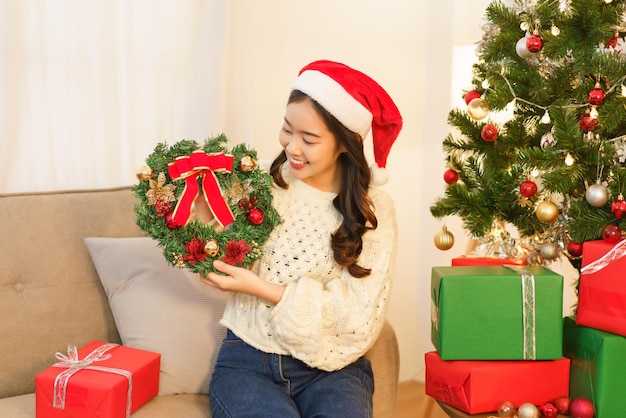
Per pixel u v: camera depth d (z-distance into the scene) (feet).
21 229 5.32
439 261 8.49
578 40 4.36
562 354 4.71
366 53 7.94
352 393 4.44
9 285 5.18
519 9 4.81
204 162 4.33
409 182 8.38
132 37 6.63
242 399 4.33
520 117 5.01
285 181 4.99
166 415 4.58
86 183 6.63
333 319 4.53
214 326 5.14
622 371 4.25
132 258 5.31
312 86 4.40
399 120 4.66
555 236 4.83
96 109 6.56
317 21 7.68
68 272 5.38
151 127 6.85
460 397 4.46
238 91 7.16
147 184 4.30
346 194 4.76
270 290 4.48
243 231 4.43
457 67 6.84
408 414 7.58
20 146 6.28
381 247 4.83
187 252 4.32
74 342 5.29
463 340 4.45
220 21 6.89
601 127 4.31
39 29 6.21
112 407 4.25
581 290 4.41
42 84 6.30
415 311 8.71
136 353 4.81
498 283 4.41
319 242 4.80
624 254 4.19
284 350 4.61
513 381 4.44
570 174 4.33
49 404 4.33
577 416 4.34
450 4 8.00
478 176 5.10
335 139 4.58
